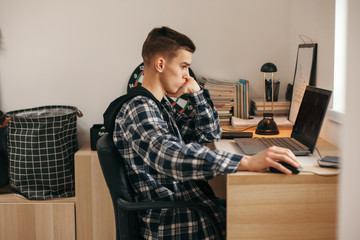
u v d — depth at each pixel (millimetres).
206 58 2781
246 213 1504
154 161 1433
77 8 2715
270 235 1515
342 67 2020
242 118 2619
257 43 2775
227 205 1499
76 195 2480
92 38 2742
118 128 1587
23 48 2748
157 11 2727
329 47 2084
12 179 2510
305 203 1493
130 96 1588
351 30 792
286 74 2801
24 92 2787
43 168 2471
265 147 1876
